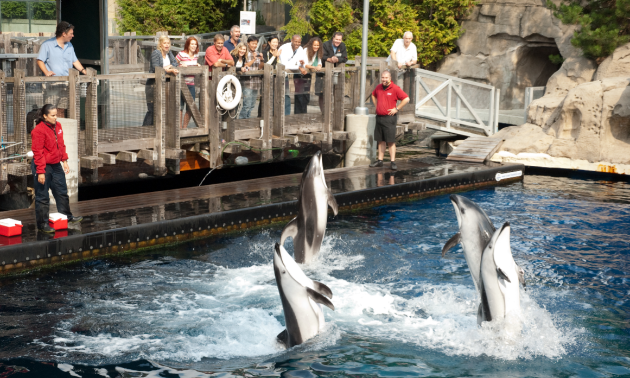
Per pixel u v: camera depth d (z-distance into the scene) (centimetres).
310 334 609
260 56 1372
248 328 654
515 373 561
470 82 1762
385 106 1344
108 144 1102
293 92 1356
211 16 2409
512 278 568
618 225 1052
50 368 561
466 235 664
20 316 668
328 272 823
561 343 621
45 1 1825
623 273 827
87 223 901
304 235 809
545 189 1341
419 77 1697
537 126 1650
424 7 2228
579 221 1076
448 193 1298
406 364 576
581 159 1536
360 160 1471
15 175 985
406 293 757
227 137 1260
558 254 900
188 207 1012
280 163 1515
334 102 1464
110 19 2548
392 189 1202
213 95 1220
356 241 954
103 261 845
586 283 791
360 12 2186
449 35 2205
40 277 779
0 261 768
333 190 1152
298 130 1384
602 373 563
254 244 938
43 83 1015
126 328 648
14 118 991
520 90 2217
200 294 745
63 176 877
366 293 748
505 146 1625
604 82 1514
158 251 895
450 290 768
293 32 2089
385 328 655
